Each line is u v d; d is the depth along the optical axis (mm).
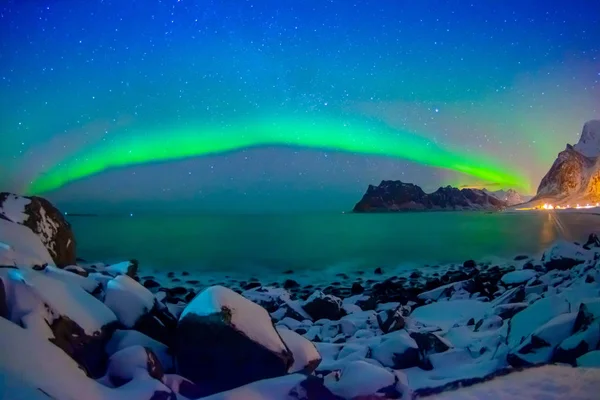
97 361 4418
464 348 6297
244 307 4848
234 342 4523
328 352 6527
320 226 37156
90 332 4395
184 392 4320
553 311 6285
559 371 4734
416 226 35312
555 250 12617
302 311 9570
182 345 4570
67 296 4547
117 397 3691
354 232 32531
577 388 4375
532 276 11703
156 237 30484
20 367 3439
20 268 4711
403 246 24859
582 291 7613
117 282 5285
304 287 15273
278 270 19156
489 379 4660
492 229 30938
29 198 7492
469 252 22156
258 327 4715
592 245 15617
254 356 4531
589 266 9859
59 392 3416
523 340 5762
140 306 5156
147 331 5105
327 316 9539
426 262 20188
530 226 31453
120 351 4309
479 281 12000
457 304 10008
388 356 6012
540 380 4578
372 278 17125
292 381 4266
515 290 9234
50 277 4727
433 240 26734
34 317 4031
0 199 7180
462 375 5379
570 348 5086
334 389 4422
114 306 5086
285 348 4707
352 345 6449
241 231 34375
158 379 4195
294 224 40000
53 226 7547
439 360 5941
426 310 10031
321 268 19484
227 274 18344
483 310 9203
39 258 5734
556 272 10992
